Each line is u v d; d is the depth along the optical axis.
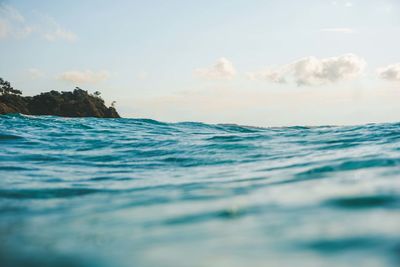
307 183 4.05
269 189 3.87
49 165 7.37
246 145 9.37
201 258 1.97
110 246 2.30
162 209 3.23
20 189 4.87
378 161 5.32
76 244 2.38
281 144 9.31
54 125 16.81
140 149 9.66
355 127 12.45
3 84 54.34
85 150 9.70
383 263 1.74
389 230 2.19
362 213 2.61
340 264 1.76
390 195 3.09
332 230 2.26
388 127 11.38
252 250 2.03
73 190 4.79
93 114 56.25
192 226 2.60
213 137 11.84
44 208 3.70
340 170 4.83
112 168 6.98
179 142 10.70
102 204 3.74
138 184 5.10
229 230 2.43
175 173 6.11
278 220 2.57
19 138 11.89
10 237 2.63
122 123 19.47
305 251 1.96
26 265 2.08
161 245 2.23
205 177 5.41
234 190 3.99
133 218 2.98
